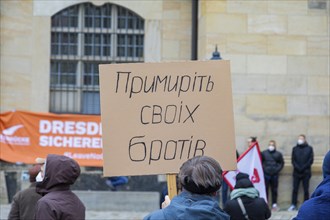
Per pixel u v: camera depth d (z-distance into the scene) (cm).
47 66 2192
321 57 2128
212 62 741
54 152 2106
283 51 2117
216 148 732
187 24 2220
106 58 2227
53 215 704
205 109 738
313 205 633
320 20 2128
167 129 735
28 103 2183
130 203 2027
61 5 2202
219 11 2097
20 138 2102
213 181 543
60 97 2220
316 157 2112
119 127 735
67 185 730
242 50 2105
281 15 2119
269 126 2106
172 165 730
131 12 2227
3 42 2173
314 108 2120
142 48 2231
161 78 742
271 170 2039
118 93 739
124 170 729
